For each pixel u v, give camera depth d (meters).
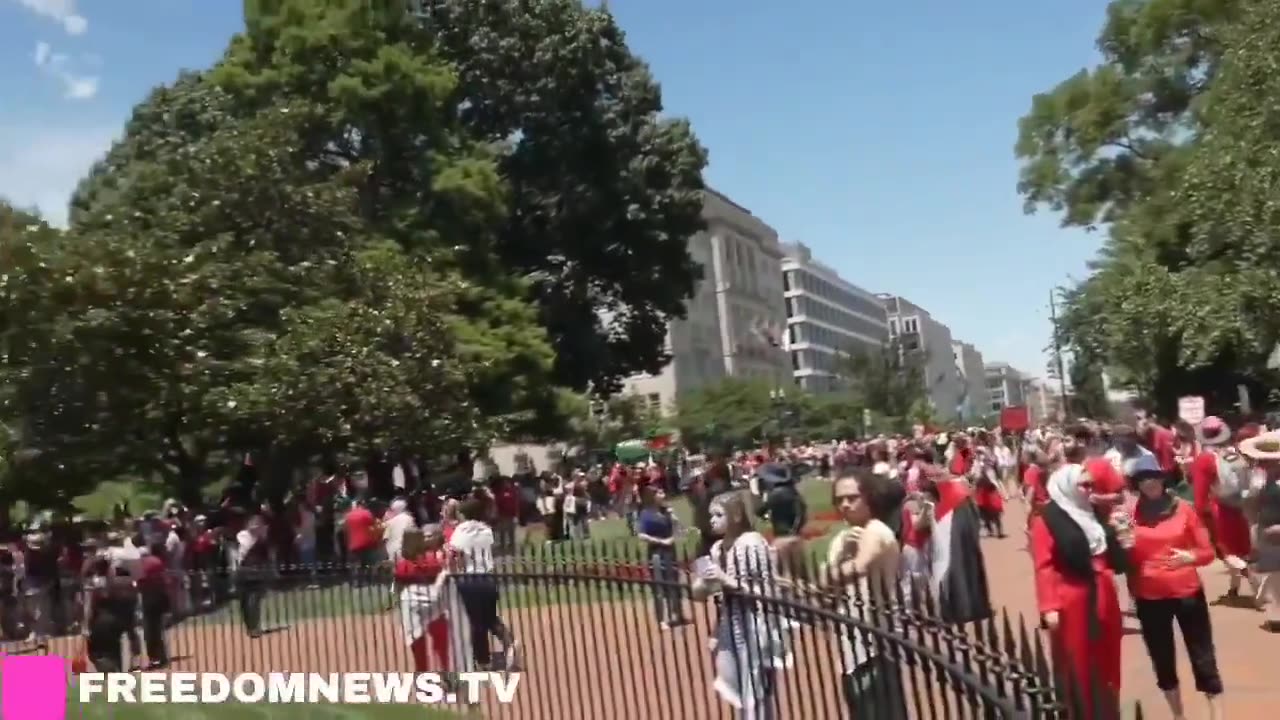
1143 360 38.19
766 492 11.89
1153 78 41.47
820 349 143.88
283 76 34.53
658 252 44.41
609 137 42.56
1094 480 7.63
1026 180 45.44
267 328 25.91
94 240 23.47
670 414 83.12
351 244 29.39
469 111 42.88
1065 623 6.73
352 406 25.22
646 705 8.08
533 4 42.00
